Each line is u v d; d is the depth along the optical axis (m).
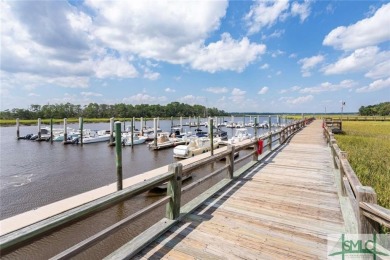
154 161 16.17
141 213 2.79
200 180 4.29
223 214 3.71
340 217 3.61
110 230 2.35
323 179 5.75
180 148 16.97
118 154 8.80
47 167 14.38
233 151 5.74
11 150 21.03
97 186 10.55
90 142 25.03
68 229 6.15
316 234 3.09
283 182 5.50
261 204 4.14
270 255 2.63
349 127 31.28
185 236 3.02
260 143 8.52
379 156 10.64
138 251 2.64
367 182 6.73
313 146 11.75
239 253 2.66
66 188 10.27
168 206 3.41
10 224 5.87
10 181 11.34
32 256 5.12
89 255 5.20
